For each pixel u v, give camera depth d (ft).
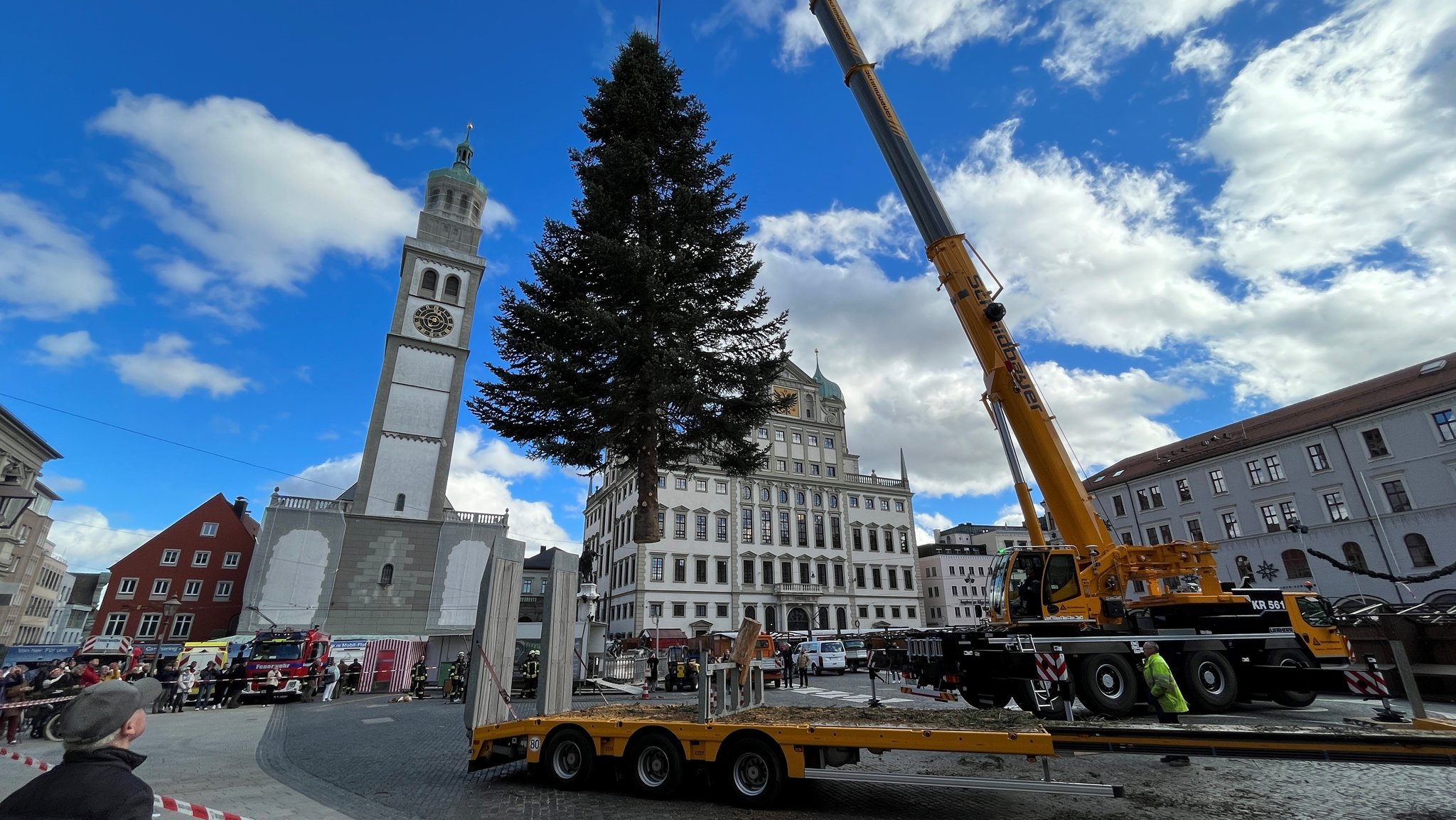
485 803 23.63
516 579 32.71
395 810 22.66
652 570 191.93
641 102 49.67
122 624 157.48
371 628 114.62
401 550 121.08
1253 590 46.37
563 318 45.37
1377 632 50.90
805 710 28.12
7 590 135.64
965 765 29.01
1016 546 45.50
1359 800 21.99
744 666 28.50
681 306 45.62
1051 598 43.78
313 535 116.26
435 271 143.54
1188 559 45.09
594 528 259.19
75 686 45.32
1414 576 117.29
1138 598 46.88
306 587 113.09
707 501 206.18
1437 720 26.91
